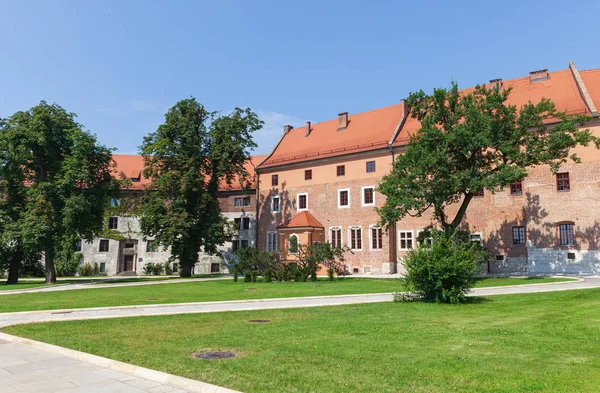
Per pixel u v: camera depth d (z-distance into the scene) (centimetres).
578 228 3272
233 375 729
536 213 3459
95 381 722
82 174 3638
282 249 3706
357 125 4888
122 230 5875
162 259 5884
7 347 1023
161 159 4303
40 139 3547
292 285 2947
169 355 891
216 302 2023
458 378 704
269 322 1362
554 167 2933
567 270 3288
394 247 4234
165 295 2459
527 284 2473
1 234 3688
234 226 4544
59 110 3872
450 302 1756
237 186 5756
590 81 3644
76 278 4944
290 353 898
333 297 2156
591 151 3275
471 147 2858
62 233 3731
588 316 1341
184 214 4116
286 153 5216
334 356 868
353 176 4512
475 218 3881
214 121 4538
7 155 3506
